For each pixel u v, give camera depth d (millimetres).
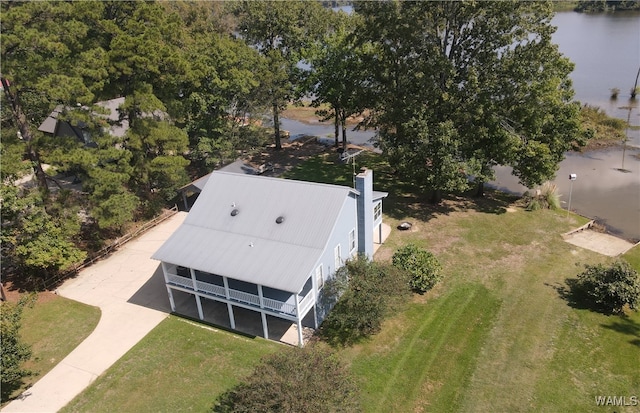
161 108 33000
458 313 24859
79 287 28172
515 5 31188
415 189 41094
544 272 28156
